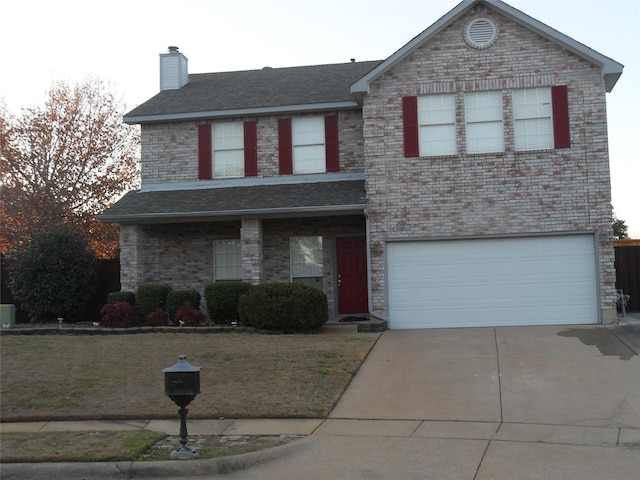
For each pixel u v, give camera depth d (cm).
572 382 1084
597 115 1617
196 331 1578
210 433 890
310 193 1805
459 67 1670
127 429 906
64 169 2897
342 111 1920
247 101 1972
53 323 1822
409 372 1186
